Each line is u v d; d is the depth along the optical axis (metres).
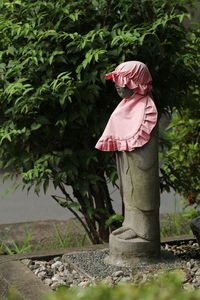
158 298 4.70
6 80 11.00
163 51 10.91
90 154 11.12
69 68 11.03
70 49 10.73
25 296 8.45
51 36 10.88
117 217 11.02
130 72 9.17
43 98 10.49
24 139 10.89
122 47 10.84
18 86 10.16
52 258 10.54
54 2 11.23
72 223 14.98
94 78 10.62
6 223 15.74
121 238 9.52
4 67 10.91
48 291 8.62
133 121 9.26
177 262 9.62
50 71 10.74
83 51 10.90
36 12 11.14
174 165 13.09
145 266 9.38
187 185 12.16
